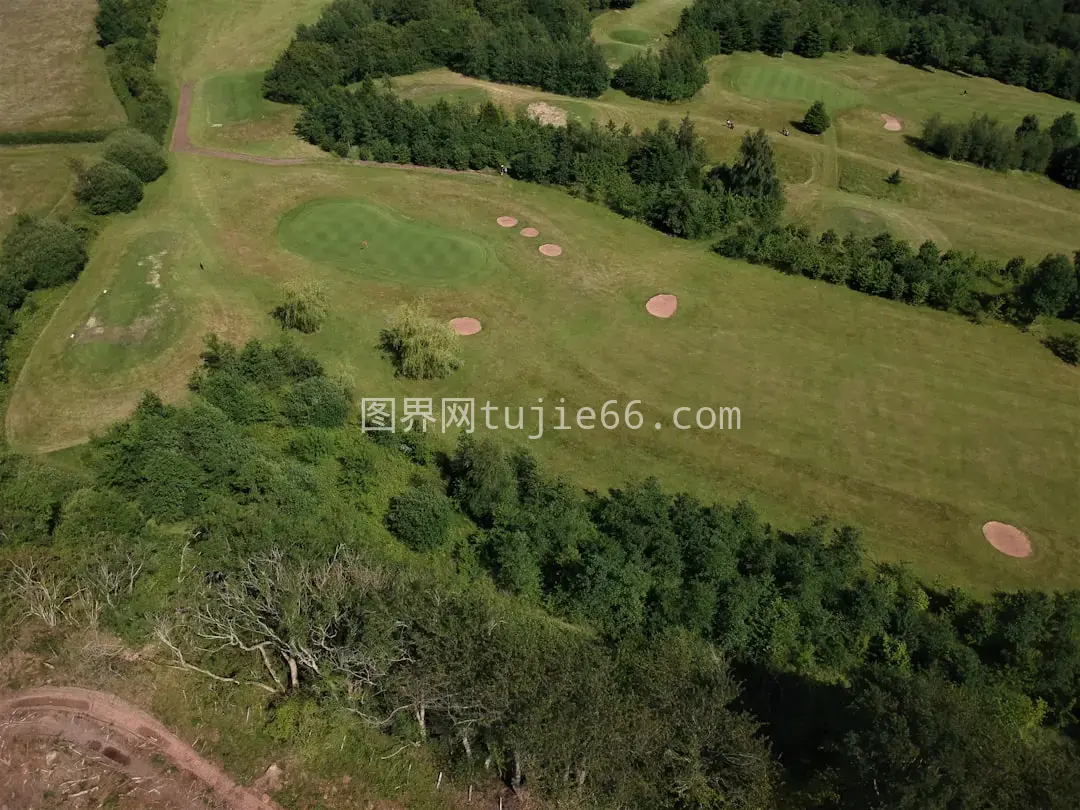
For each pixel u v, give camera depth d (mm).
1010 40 118625
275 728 32062
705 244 75000
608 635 38750
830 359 60688
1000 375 59844
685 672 31406
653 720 28406
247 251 70438
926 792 23875
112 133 87000
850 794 27344
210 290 65000
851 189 87562
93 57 111312
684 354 60656
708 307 66062
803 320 65000
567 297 66625
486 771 31109
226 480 42438
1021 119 105688
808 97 107938
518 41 105938
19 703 33094
